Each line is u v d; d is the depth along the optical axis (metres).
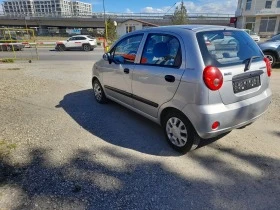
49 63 13.29
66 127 4.13
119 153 3.27
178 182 2.67
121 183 2.66
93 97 5.95
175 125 3.20
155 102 3.38
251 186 2.59
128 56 3.99
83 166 2.97
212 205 2.35
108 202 2.39
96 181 2.70
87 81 7.96
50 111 4.96
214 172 2.84
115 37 37.16
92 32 60.97
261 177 2.73
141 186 2.61
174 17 41.00
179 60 2.96
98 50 24.47
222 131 2.89
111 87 4.57
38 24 65.88
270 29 40.78
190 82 2.76
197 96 2.71
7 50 22.28
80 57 17.06
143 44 3.65
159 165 2.98
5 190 2.56
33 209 2.31
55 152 3.30
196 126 2.82
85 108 5.11
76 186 2.62
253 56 3.16
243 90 2.95
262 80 3.22
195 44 2.82
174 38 3.11
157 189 2.57
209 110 2.70
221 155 3.18
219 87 2.69
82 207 2.33
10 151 3.32
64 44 23.53
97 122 4.32
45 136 3.79
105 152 3.30
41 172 2.86
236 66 2.85
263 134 3.73
